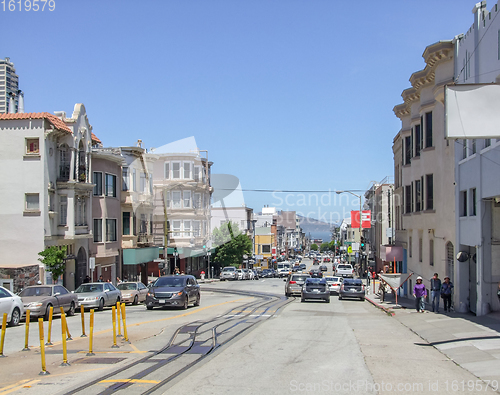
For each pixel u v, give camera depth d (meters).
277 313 23.02
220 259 69.19
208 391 8.41
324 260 142.38
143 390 8.45
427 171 26.58
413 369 10.34
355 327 17.81
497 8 17.39
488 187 18.25
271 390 8.51
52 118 31.16
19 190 29.92
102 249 37.56
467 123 12.06
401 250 35.69
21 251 29.66
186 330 16.39
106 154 37.84
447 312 21.58
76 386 8.73
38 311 19.80
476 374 9.80
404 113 33.56
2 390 8.46
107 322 19.31
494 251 19.05
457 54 22.30
